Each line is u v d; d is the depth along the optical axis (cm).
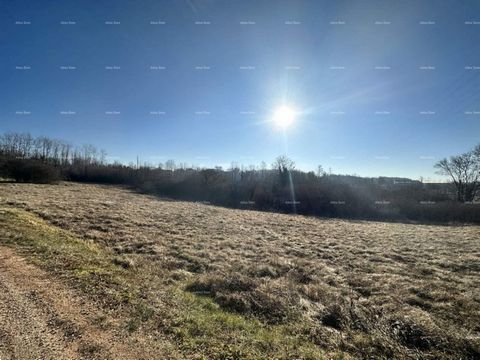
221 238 1748
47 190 3569
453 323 797
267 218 2978
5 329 486
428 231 2653
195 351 482
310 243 1831
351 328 704
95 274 766
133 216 2134
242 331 585
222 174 5266
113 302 616
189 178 5278
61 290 649
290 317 712
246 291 829
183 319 587
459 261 1497
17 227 1227
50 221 1619
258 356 493
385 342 642
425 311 855
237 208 4006
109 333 501
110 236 1468
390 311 824
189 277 973
